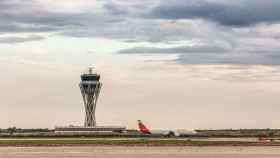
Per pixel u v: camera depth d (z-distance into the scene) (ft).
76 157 464.65
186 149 583.17
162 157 462.60
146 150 563.07
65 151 545.03
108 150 563.07
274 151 546.67
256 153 513.45
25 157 463.83
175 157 462.19
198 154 498.28
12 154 500.33
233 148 605.73
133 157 462.60
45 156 475.31
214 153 513.45
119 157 462.60
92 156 474.49
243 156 474.90
